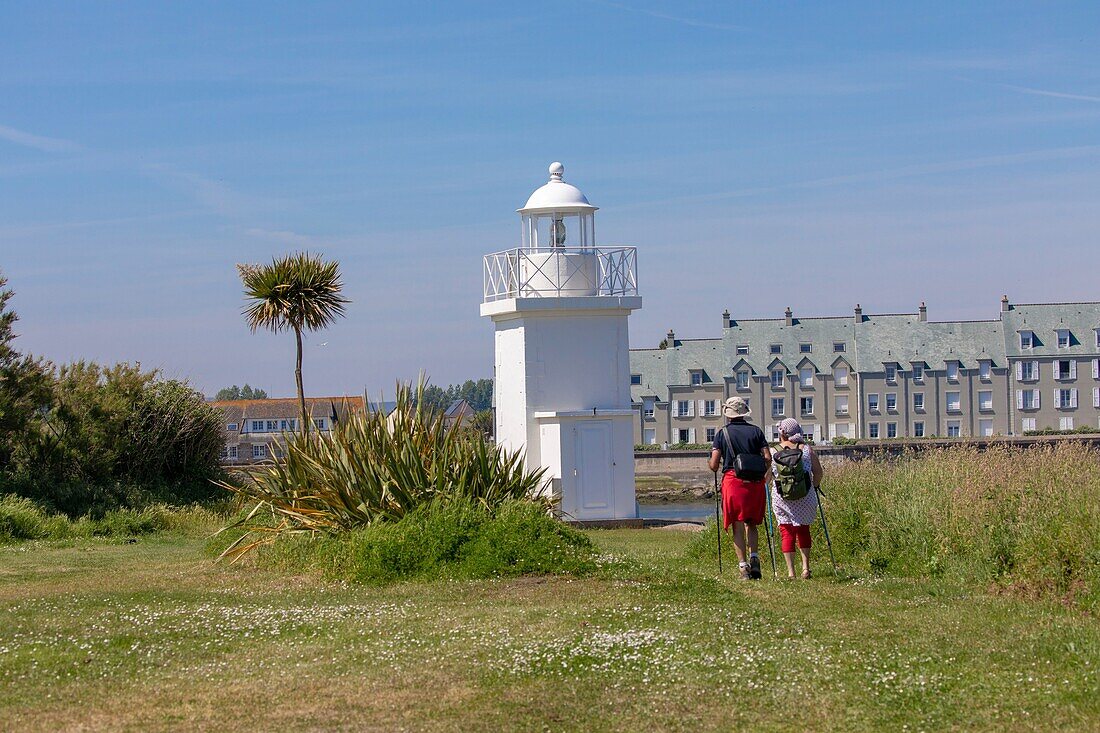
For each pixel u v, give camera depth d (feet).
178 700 27.07
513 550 47.52
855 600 39.32
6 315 104.63
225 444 129.80
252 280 103.19
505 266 99.35
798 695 26.76
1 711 26.08
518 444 98.58
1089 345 346.74
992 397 345.72
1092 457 55.16
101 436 109.70
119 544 78.38
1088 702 25.36
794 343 355.56
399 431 58.75
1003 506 46.21
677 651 31.14
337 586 47.80
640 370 362.94
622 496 98.07
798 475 44.19
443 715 25.55
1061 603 38.29
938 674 28.09
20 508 85.71
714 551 53.06
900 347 350.84
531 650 31.40
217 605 41.91
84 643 33.71
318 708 26.22
